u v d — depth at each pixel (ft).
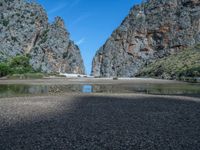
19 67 558.97
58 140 49.85
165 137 52.37
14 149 44.42
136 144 47.70
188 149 45.11
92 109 87.66
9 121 66.54
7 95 141.49
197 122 67.05
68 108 89.56
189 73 435.53
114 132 56.18
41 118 70.95
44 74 568.00
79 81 330.75
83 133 55.16
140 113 79.92
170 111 84.33
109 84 268.62
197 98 126.93
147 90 190.39
